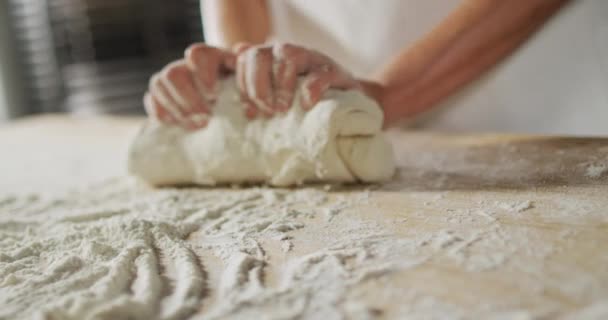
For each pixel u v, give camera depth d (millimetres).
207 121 750
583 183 653
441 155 793
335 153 697
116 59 1745
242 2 923
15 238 656
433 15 923
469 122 958
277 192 718
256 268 565
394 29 945
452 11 872
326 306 514
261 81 710
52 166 970
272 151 715
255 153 723
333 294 524
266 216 662
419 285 525
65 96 1764
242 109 739
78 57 1745
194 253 602
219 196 730
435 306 505
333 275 545
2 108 1709
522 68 915
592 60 887
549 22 897
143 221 641
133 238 619
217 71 751
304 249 590
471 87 944
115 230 632
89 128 1269
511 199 637
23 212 743
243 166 731
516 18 858
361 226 619
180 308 521
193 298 533
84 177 888
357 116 691
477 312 495
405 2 929
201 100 750
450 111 964
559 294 503
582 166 693
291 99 712
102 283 551
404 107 843
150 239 624
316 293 527
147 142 763
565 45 896
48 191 833
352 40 973
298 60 709
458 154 788
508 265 535
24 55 1754
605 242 548
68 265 582
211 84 746
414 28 937
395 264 549
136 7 1686
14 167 984
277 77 711
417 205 650
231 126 733
